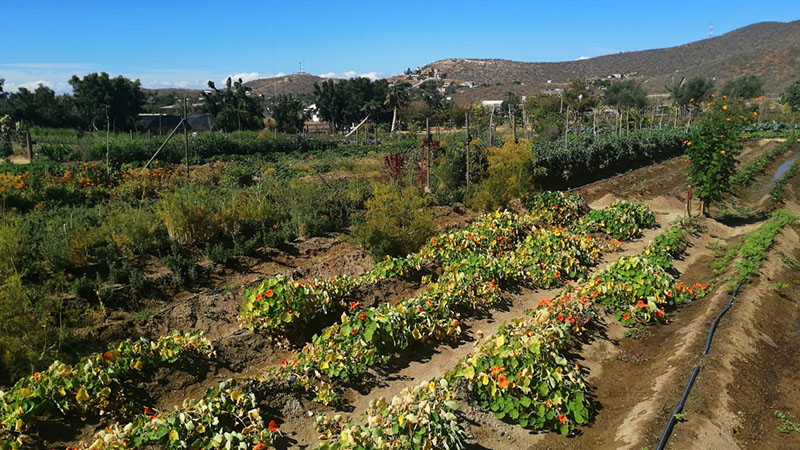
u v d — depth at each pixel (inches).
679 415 285.4
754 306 435.5
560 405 296.0
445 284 431.5
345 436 242.5
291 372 309.0
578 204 740.7
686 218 722.8
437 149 837.8
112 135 1450.5
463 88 5556.1
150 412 290.8
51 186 617.0
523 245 565.0
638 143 1259.8
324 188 703.1
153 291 429.1
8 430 250.5
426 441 245.1
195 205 516.7
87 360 296.0
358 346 333.1
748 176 1138.0
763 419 307.3
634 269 455.2
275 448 271.0
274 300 365.4
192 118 2140.7
